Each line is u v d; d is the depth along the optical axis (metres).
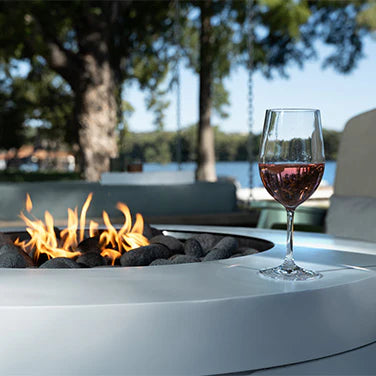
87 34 7.05
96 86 7.02
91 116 7.00
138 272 0.68
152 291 0.59
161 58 9.86
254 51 10.12
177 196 2.77
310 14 9.69
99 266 0.92
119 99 5.96
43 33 6.84
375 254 0.82
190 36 10.85
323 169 0.70
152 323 0.55
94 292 0.58
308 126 0.69
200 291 0.59
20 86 14.23
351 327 0.65
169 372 0.55
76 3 6.88
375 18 10.54
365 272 0.70
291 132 0.69
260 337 0.58
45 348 0.54
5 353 0.54
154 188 2.75
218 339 0.57
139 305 0.55
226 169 23.55
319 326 0.62
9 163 23.34
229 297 0.57
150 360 0.55
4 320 0.54
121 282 0.63
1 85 14.27
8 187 2.62
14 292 0.58
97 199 2.67
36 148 21.12
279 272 0.67
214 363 0.56
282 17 9.30
